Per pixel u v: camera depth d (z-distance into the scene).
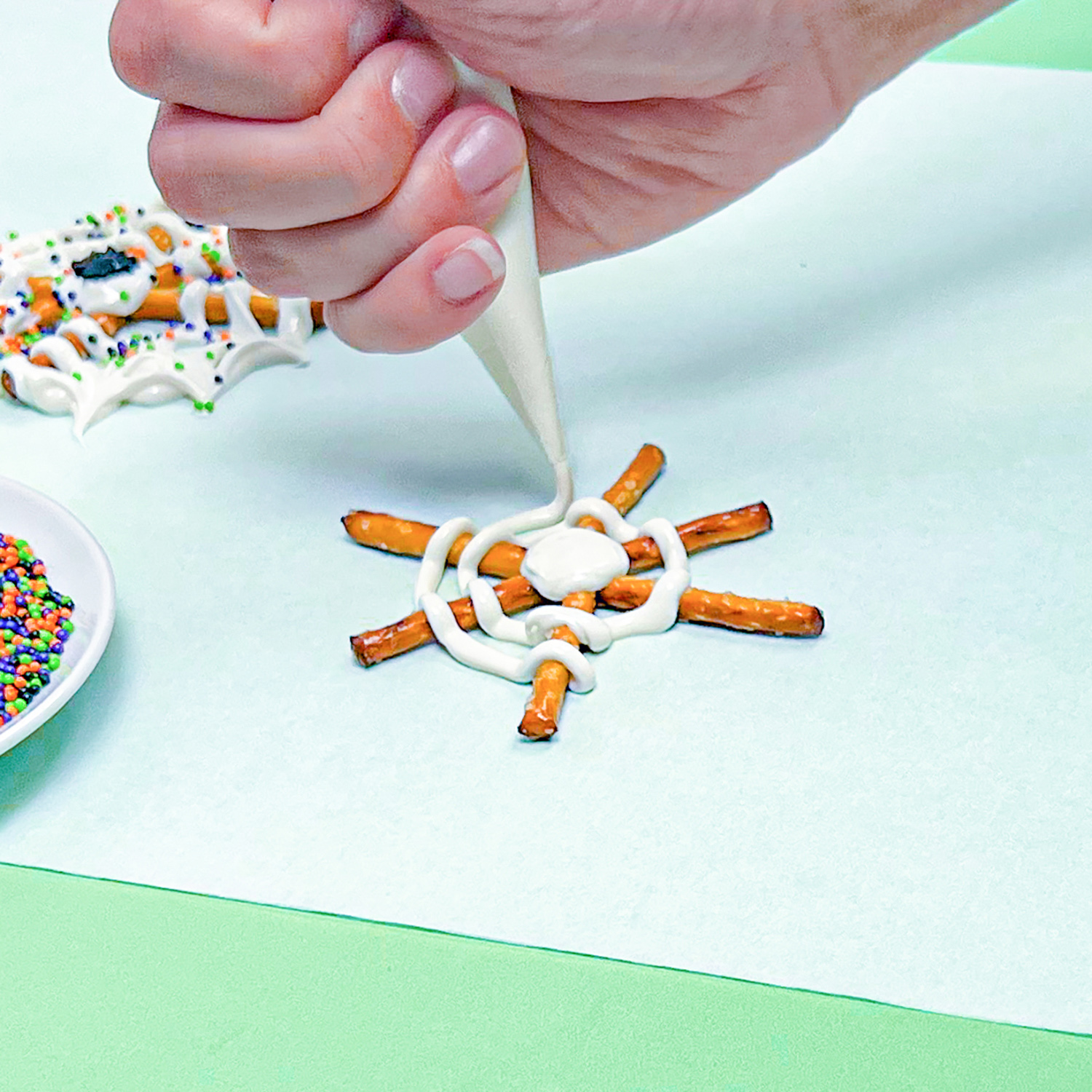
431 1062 0.54
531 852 0.57
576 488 0.64
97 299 0.68
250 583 0.62
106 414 0.66
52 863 0.57
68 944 0.56
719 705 0.59
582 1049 0.54
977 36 0.80
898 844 0.57
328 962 0.56
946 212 0.72
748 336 0.68
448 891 0.56
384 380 0.67
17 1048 0.55
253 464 0.65
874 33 0.63
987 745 0.58
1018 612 0.60
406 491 0.64
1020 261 0.70
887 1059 0.54
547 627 0.60
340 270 0.59
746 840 0.57
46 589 0.60
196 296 0.68
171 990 0.55
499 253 0.59
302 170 0.57
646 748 0.58
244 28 0.57
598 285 0.70
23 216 0.72
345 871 0.57
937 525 0.62
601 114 0.61
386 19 0.58
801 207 0.72
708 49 0.60
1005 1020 0.55
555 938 0.56
